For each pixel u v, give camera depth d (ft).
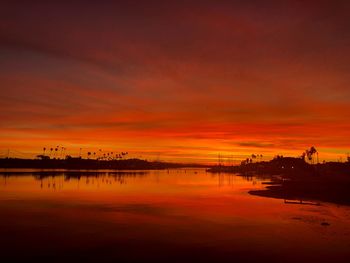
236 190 254.68
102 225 106.22
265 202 172.55
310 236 91.25
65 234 92.99
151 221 114.11
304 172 518.37
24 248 78.79
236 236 91.66
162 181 392.27
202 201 177.06
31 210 137.18
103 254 74.69
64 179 376.68
